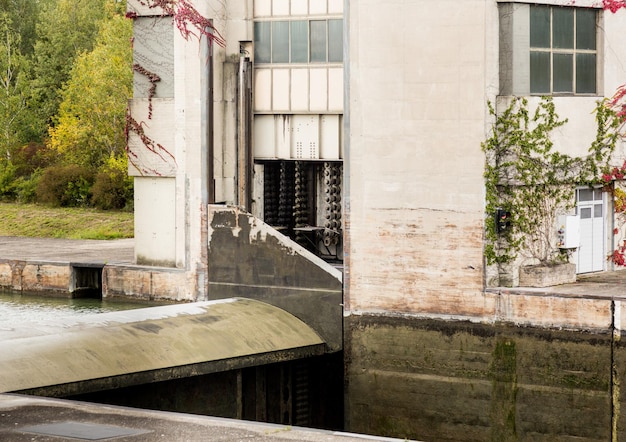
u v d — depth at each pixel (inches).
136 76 1451.8
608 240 1280.8
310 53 1382.9
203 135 1393.9
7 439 703.1
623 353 1092.5
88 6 3250.5
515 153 1176.2
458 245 1181.1
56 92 3075.8
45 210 2410.2
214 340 1154.7
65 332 1087.6
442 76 1179.3
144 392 1071.6
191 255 1407.5
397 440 701.3
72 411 780.6
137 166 1460.4
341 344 1262.3
